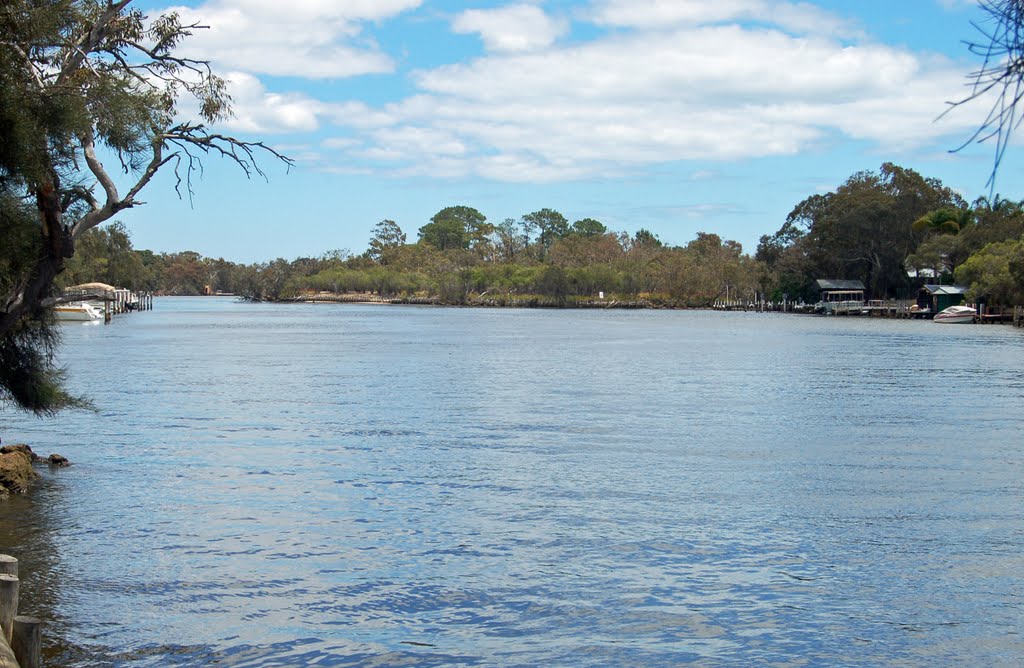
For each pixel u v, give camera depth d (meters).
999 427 31.48
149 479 22.70
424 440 28.59
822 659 12.43
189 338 84.00
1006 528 18.30
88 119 15.27
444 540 17.47
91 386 43.56
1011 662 12.35
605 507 19.94
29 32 14.77
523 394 41.25
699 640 13.00
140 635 13.06
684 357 64.06
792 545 17.17
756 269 183.62
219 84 16.41
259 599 14.45
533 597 14.54
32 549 16.84
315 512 19.52
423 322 124.94
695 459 25.53
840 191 166.25
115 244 147.25
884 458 25.67
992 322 118.06
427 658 12.44
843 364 58.34
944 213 143.88
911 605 14.23
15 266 16.27
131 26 15.77
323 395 40.44
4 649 10.18
